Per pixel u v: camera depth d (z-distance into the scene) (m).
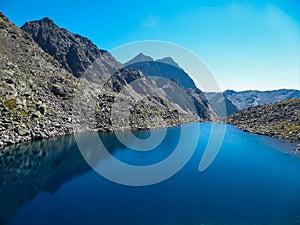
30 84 95.00
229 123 167.38
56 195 32.72
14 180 38.12
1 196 31.86
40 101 88.25
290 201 32.75
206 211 29.11
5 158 50.09
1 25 131.62
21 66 107.19
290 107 152.25
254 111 178.12
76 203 30.12
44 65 124.19
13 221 25.20
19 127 66.06
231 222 26.59
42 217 26.19
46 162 48.78
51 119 83.00
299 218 27.77
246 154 64.88
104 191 34.56
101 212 27.86
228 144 81.12
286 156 62.84
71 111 97.94
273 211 29.52
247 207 30.55
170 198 32.91
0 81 76.75
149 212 28.33
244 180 41.72
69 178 39.81
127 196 33.06
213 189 36.84
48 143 66.50
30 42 140.50
